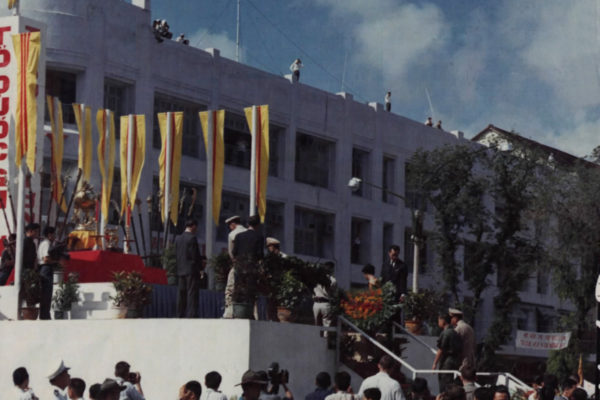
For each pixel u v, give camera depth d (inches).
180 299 1106.7
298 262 1131.9
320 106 2849.4
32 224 1206.3
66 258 1190.3
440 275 3115.2
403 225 3100.4
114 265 1316.4
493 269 2768.2
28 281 1168.2
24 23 1385.3
